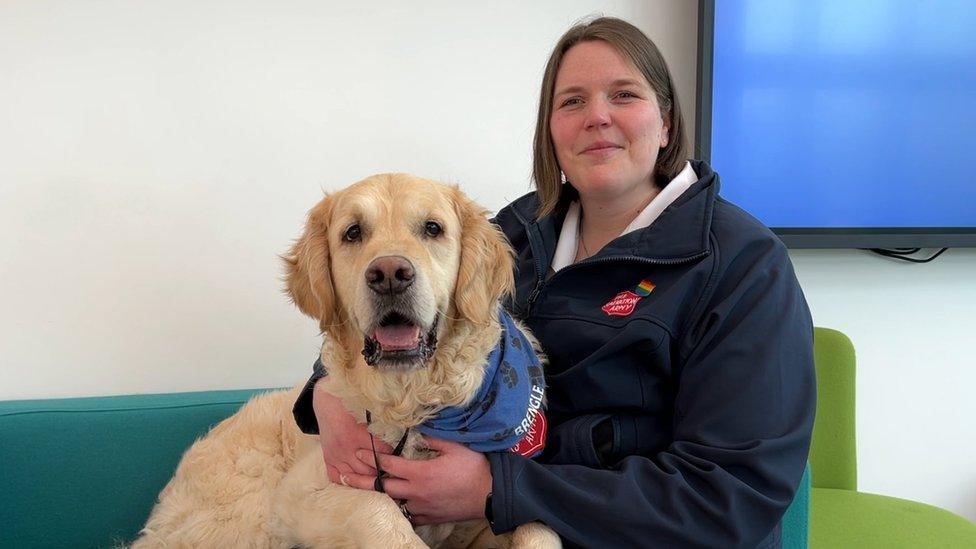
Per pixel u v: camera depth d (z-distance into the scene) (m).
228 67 2.42
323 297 1.68
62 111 2.32
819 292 2.96
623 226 1.96
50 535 2.13
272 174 2.50
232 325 2.53
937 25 2.71
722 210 1.72
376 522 1.42
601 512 1.37
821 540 2.12
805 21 2.67
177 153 2.41
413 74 2.58
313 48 2.48
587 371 1.65
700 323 1.58
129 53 2.34
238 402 2.31
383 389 1.56
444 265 1.62
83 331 2.41
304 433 1.82
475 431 1.54
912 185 2.80
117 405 2.24
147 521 2.05
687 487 1.36
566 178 2.04
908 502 2.42
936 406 3.08
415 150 2.62
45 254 2.35
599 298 1.77
